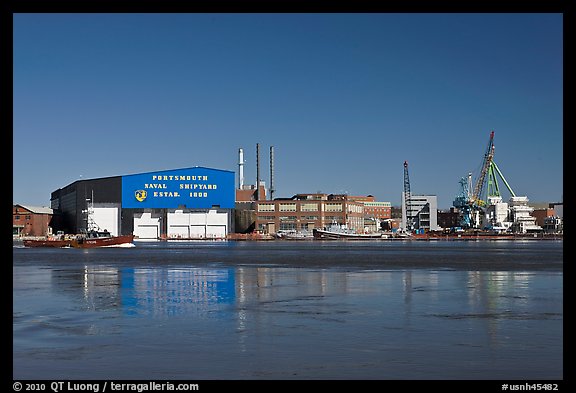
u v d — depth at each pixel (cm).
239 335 2673
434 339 2577
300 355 2288
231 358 2242
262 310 3469
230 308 3556
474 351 2347
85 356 2277
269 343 2503
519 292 4450
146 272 6825
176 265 8319
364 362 2183
